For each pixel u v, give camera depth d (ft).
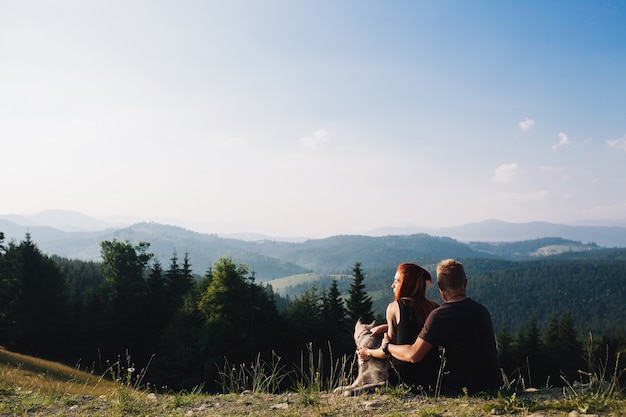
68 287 225.56
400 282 19.19
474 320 17.54
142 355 157.79
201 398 22.59
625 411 14.66
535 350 192.24
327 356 139.64
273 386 24.07
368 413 16.80
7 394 24.67
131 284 173.47
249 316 122.83
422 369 18.65
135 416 19.90
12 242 171.53
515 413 15.21
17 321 162.71
